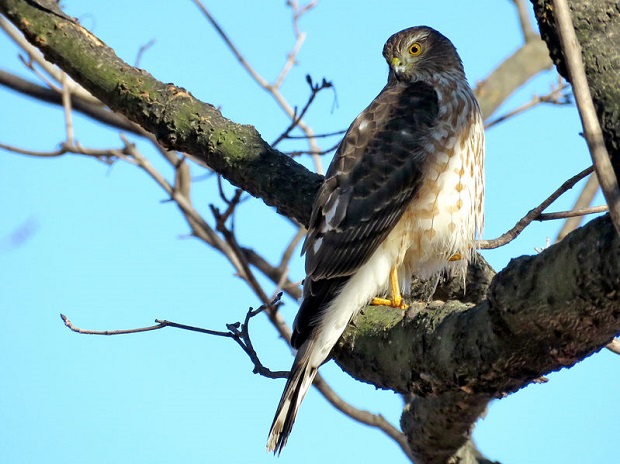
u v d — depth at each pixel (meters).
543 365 6.98
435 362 7.45
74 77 10.77
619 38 6.86
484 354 7.00
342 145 10.62
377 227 10.12
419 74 11.95
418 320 7.75
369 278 10.08
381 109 10.79
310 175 10.43
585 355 6.84
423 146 10.38
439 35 12.30
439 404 10.34
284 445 8.78
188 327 9.30
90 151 12.70
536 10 7.16
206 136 10.45
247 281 11.84
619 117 6.59
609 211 5.58
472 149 10.64
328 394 11.98
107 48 10.80
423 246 10.41
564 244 6.23
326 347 8.95
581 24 6.93
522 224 8.60
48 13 10.73
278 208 10.52
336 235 9.95
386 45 12.41
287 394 8.89
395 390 8.38
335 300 9.47
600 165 5.54
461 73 12.07
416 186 10.31
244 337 9.13
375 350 8.37
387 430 12.18
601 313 6.28
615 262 5.91
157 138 10.66
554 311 6.41
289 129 11.60
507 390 7.36
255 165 10.38
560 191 8.34
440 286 10.78
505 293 6.59
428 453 11.27
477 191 10.77
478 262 10.74
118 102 10.67
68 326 9.49
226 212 11.66
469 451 11.31
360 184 10.20
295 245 13.02
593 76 6.80
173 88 10.60
